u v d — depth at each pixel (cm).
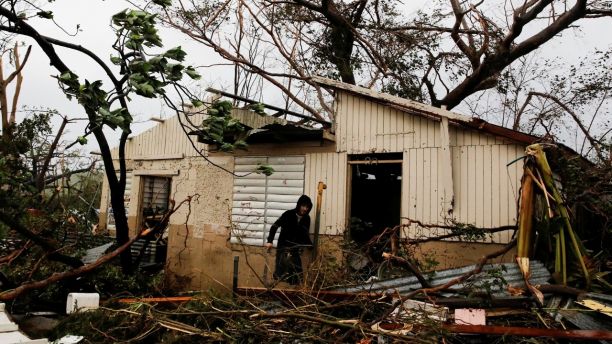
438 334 408
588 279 545
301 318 445
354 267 747
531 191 596
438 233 757
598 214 752
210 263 998
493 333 414
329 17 1520
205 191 1038
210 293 545
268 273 911
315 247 824
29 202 641
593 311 455
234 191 988
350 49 1611
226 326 465
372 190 1197
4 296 521
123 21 487
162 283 801
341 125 871
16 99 888
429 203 772
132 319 481
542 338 417
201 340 443
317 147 894
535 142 694
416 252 762
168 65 483
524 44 1426
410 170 795
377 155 859
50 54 595
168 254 1068
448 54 1534
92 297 504
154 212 1200
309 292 533
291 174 918
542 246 598
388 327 430
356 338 427
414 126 800
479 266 555
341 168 863
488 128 722
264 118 926
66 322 461
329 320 428
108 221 1330
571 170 718
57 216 789
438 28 1528
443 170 755
